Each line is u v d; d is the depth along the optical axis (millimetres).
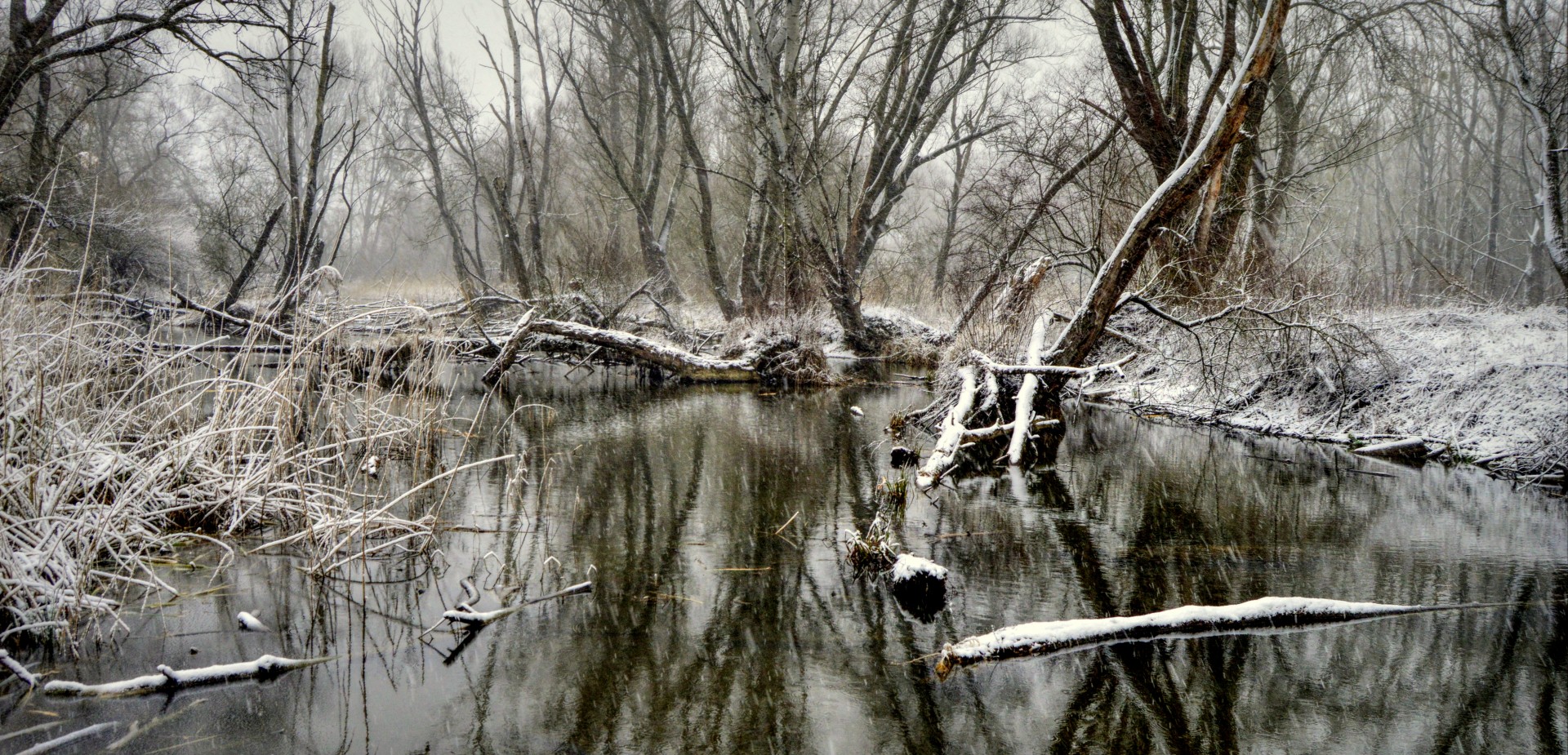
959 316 17672
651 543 5871
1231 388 11594
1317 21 16188
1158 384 12867
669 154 30422
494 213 27406
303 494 5211
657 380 15930
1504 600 5098
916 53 20328
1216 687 3949
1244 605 4691
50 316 6020
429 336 11367
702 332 18891
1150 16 15312
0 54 16125
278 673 3852
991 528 6426
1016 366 9406
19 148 17859
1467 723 3658
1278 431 10523
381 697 3660
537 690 3756
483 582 5035
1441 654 4344
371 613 4551
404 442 8461
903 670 4039
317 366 7648
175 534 5293
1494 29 18828
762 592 4988
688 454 8938
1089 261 13469
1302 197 18391
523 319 14656
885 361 19125
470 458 8461
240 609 4527
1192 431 11023
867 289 25516
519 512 6551
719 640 4312
